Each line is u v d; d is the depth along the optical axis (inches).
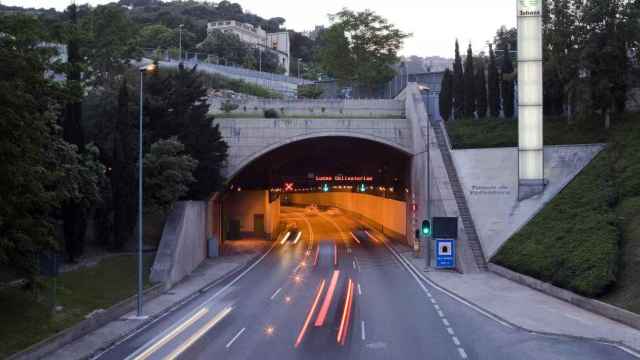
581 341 876.0
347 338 893.2
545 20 1888.5
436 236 1753.2
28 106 795.4
